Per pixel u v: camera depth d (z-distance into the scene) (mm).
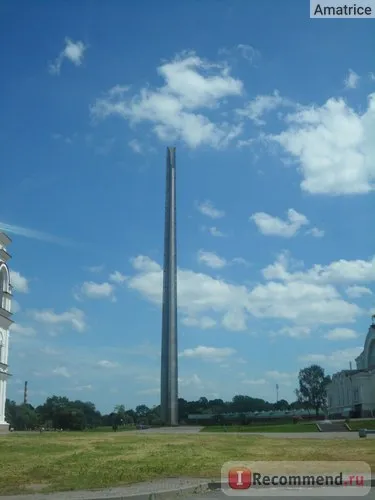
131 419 148000
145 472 21094
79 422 123438
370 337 112312
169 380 96938
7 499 15914
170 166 106688
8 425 59062
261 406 158750
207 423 107562
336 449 32656
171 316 99000
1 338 58250
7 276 60094
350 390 107875
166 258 101688
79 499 15664
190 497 17078
